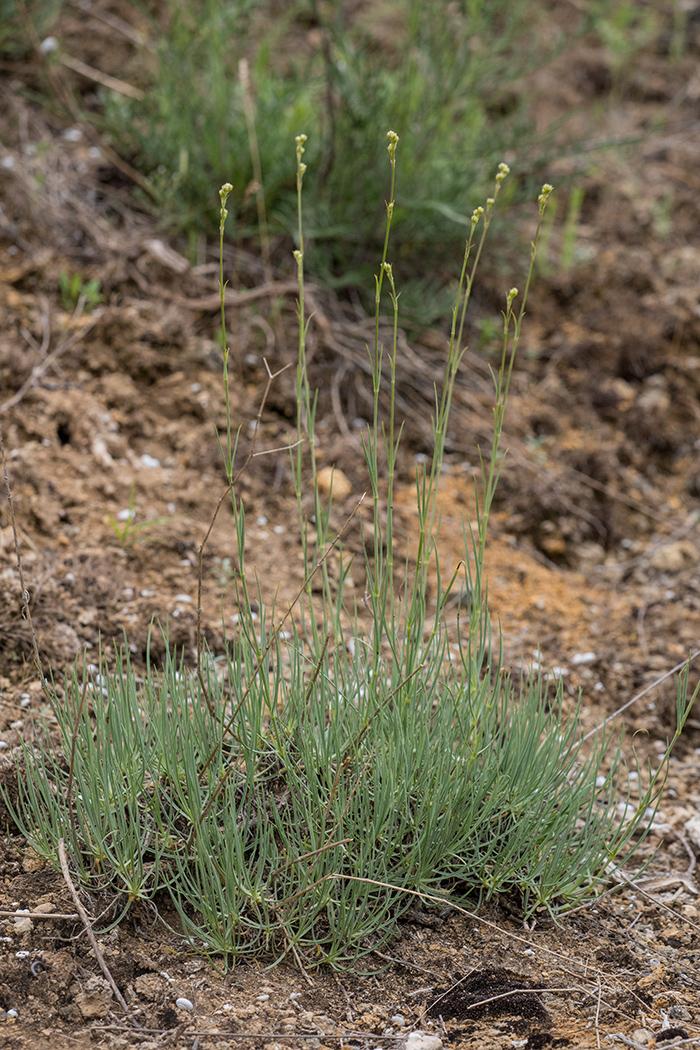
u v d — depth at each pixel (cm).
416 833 233
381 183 447
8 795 249
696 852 279
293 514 377
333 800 233
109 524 347
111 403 389
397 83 477
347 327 441
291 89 460
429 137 462
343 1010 214
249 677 246
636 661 348
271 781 250
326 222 444
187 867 233
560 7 658
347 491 387
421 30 479
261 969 222
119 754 236
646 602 377
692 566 394
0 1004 206
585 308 491
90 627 306
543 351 471
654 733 326
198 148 443
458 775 240
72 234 438
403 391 434
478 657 249
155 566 338
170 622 314
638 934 247
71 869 234
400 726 237
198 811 223
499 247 490
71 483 357
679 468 445
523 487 410
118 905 228
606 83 634
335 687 239
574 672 340
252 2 457
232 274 443
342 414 418
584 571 395
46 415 372
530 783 249
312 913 223
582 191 545
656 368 473
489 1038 210
